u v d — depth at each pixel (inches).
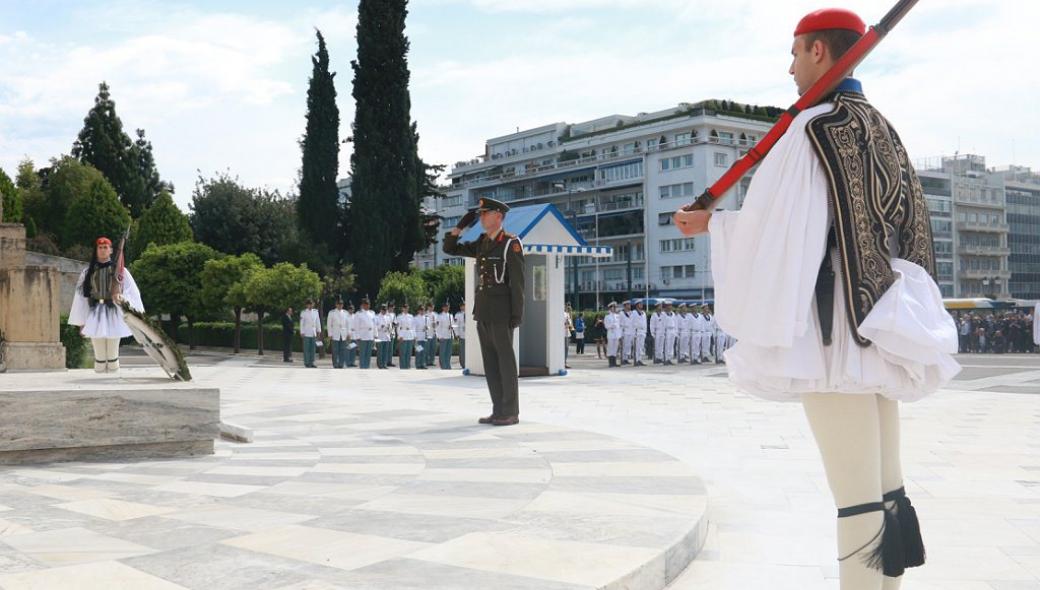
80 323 349.4
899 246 99.0
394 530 155.8
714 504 216.7
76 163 2234.3
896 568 96.9
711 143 3191.4
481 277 327.3
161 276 1553.9
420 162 1862.7
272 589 118.8
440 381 699.4
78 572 127.2
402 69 1792.6
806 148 95.8
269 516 168.9
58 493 195.3
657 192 3363.7
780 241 94.2
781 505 215.3
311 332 1059.9
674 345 1160.2
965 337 1624.0
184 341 1939.0
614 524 161.0
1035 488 238.4
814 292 95.3
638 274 3457.2
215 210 2036.2
